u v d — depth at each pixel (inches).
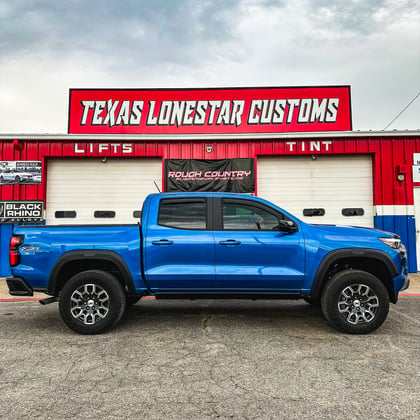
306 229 203.5
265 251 198.7
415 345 177.8
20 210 404.8
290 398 123.7
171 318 231.5
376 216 406.6
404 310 252.2
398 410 115.3
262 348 174.2
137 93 438.0
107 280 196.5
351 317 197.8
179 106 437.7
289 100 436.8
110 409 116.5
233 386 133.1
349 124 432.5
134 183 422.3
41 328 211.0
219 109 437.1
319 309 256.2
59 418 111.0
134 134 411.2
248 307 263.3
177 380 138.6
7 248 402.3
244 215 206.8
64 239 200.8
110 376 142.6
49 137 409.1
